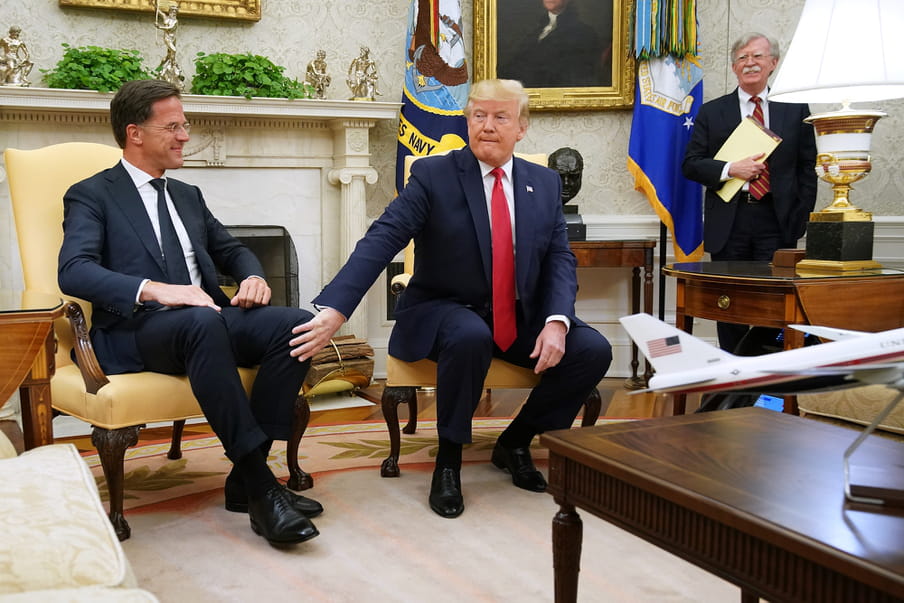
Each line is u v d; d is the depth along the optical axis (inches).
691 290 115.2
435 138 174.6
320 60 174.7
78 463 50.6
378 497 103.4
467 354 96.8
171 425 148.6
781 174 155.9
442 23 174.1
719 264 125.2
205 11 171.9
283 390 95.0
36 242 102.4
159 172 103.6
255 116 167.5
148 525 93.8
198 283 105.0
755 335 129.6
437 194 103.0
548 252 109.3
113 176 100.9
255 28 179.5
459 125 175.2
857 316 102.2
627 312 194.2
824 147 109.6
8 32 155.3
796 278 99.1
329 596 74.9
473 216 103.1
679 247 184.1
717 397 127.0
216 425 88.4
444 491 98.1
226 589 76.4
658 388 50.1
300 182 178.1
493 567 81.4
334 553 85.1
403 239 101.4
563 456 57.2
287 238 177.2
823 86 103.7
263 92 164.2
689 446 55.7
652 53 176.2
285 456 123.1
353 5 186.1
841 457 53.1
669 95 178.9
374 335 192.4
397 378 109.4
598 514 54.2
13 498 42.8
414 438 135.0
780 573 41.3
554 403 106.3
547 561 83.0
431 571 80.5
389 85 189.9
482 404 162.2
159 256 99.6
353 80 176.4
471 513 97.5
